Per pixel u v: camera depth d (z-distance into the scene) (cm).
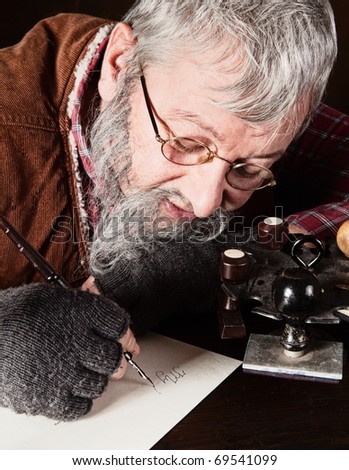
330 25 87
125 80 98
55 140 115
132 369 91
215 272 106
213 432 80
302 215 125
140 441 79
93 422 81
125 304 100
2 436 80
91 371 83
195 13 84
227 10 82
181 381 88
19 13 208
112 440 79
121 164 104
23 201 115
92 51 118
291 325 91
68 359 82
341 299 95
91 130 109
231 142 89
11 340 82
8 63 118
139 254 104
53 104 116
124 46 102
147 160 99
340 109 236
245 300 105
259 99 84
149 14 91
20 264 117
